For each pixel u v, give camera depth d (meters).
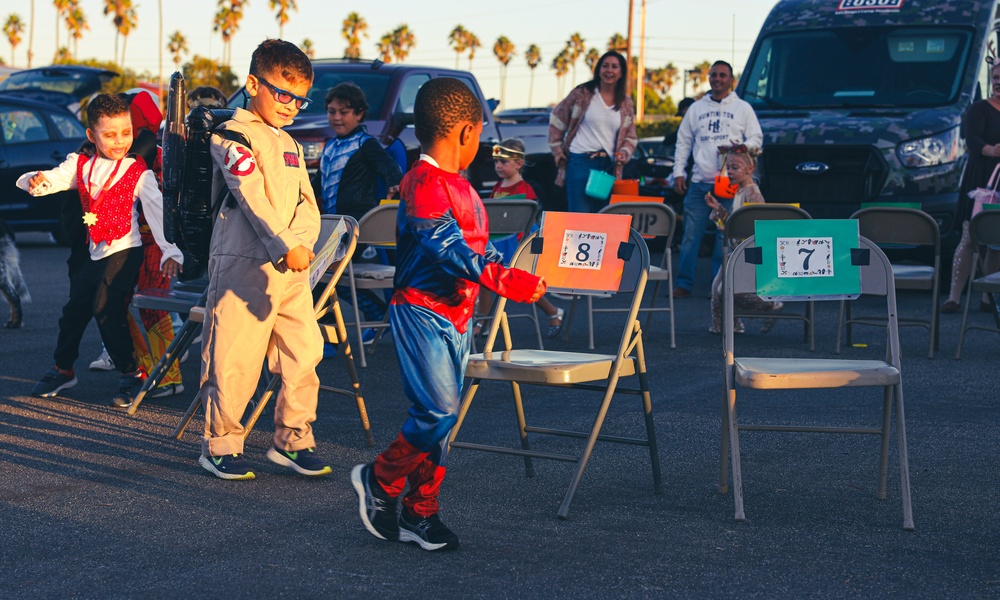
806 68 11.54
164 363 5.98
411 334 3.70
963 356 7.79
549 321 8.55
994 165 9.45
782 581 3.57
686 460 5.11
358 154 7.45
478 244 3.73
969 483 4.73
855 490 4.64
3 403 6.22
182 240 4.80
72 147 15.11
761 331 8.81
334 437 5.55
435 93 3.64
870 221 7.82
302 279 4.82
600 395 6.53
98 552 3.85
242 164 4.43
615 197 9.12
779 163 10.70
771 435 5.57
